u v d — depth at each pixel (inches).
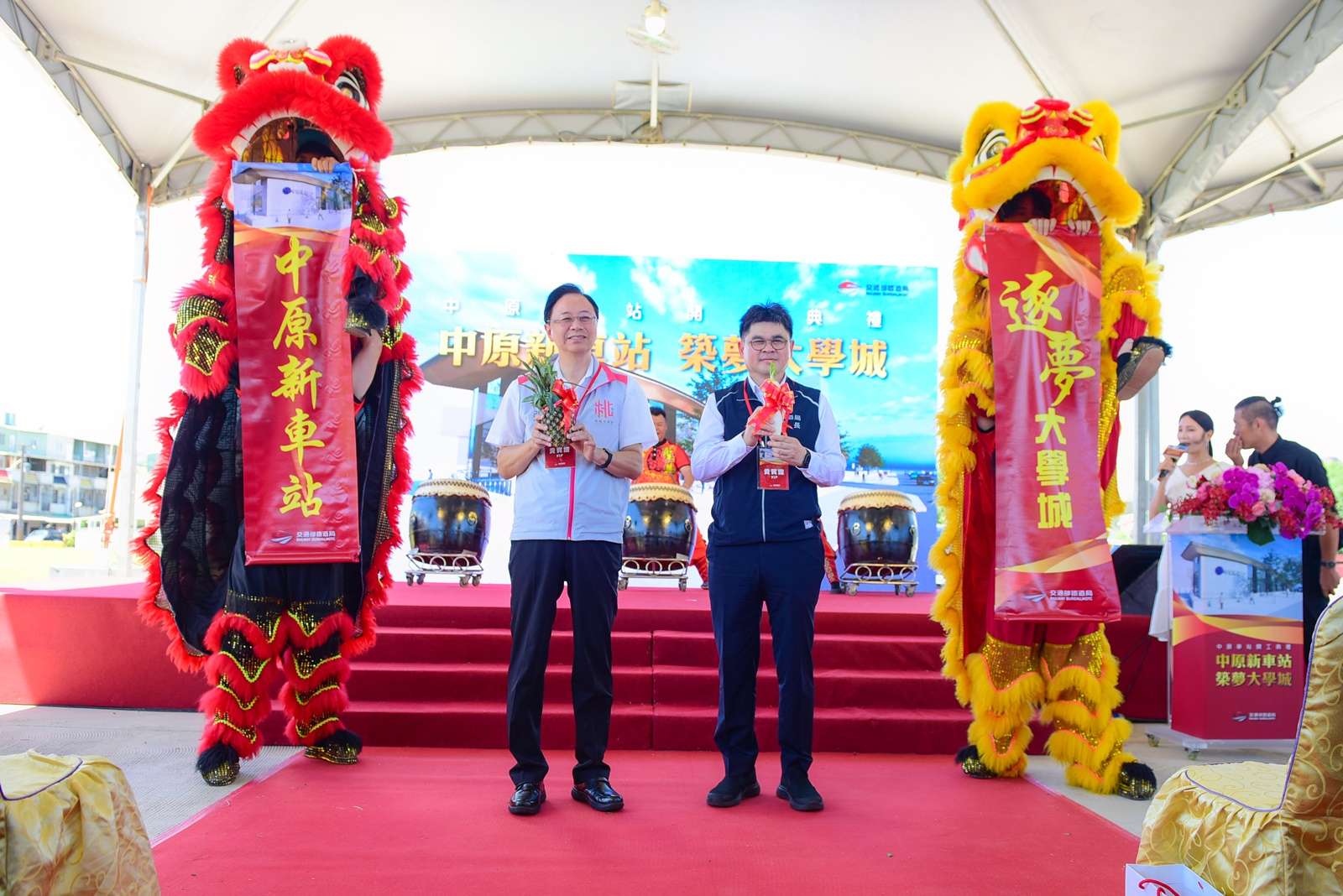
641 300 359.9
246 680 147.0
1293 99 303.3
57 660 201.0
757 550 137.3
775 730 174.1
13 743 167.2
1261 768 89.8
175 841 115.7
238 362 151.6
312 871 106.6
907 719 176.1
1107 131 159.3
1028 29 291.4
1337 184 338.6
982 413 160.1
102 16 289.0
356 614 158.9
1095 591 147.9
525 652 133.0
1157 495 222.7
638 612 203.6
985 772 157.0
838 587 310.0
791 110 365.7
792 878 107.4
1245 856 78.6
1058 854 117.3
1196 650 175.5
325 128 152.5
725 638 138.3
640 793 142.6
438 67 339.6
